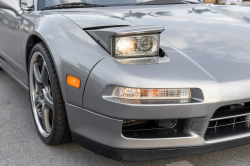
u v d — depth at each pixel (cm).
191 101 132
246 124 156
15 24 231
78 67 145
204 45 164
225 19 210
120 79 130
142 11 215
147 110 129
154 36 141
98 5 234
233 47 166
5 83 323
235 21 208
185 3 264
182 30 181
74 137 159
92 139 147
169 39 167
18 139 196
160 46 156
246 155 172
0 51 296
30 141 192
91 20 169
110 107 133
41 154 176
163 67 137
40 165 164
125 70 133
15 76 263
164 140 138
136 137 137
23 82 240
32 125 218
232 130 152
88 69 140
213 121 152
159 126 144
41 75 183
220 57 152
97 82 136
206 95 132
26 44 204
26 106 257
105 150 143
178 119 143
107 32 141
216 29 188
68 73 150
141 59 140
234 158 169
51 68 164
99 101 136
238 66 146
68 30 162
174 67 138
